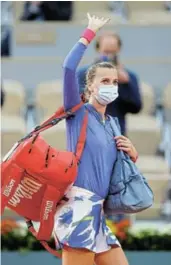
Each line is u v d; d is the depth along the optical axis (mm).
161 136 21109
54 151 12094
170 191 19922
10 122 20828
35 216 12250
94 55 21641
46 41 22734
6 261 16391
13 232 16562
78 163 12234
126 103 17062
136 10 24500
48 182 12016
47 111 21516
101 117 12516
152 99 21734
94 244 12180
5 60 22188
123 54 22859
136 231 16750
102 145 12328
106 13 23953
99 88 12375
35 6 23172
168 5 24641
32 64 22234
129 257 16531
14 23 22734
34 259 16406
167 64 22344
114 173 12422
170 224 18578
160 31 22875
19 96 21500
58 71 22281
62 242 12180
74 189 12227
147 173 20141
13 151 12141
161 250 16672
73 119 12398
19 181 12047
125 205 12367
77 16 23875
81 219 12156
